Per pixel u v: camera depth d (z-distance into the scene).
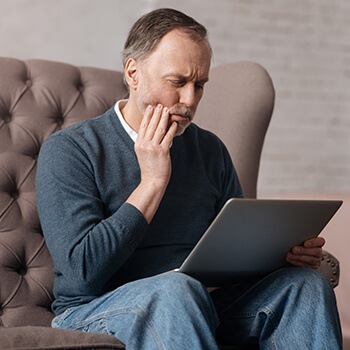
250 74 2.89
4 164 2.67
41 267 2.61
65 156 2.30
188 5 5.67
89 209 2.23
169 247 2.36
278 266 2.33
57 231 2.20
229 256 2.18
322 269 2.57
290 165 6.23
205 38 2.30
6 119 2.75
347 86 6.36
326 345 2.11
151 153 2.23
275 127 6.17
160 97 2.27
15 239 2.60
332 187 6.38
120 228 2.16
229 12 5.86
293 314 2.15
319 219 2.25
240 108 2.84
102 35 4.96
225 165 2.58
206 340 1.97
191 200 2.43
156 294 2.02
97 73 2.95
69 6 4.86
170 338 1.96
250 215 2.09
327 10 6.25
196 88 2.30
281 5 6.06
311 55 6.22
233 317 2.26
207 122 2.92
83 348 1.97
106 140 2.37
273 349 2.15
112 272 2.18
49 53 4.81
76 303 2.26
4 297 2.54
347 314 3.49
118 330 2.07
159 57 2.26
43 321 2.55
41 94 2.81
